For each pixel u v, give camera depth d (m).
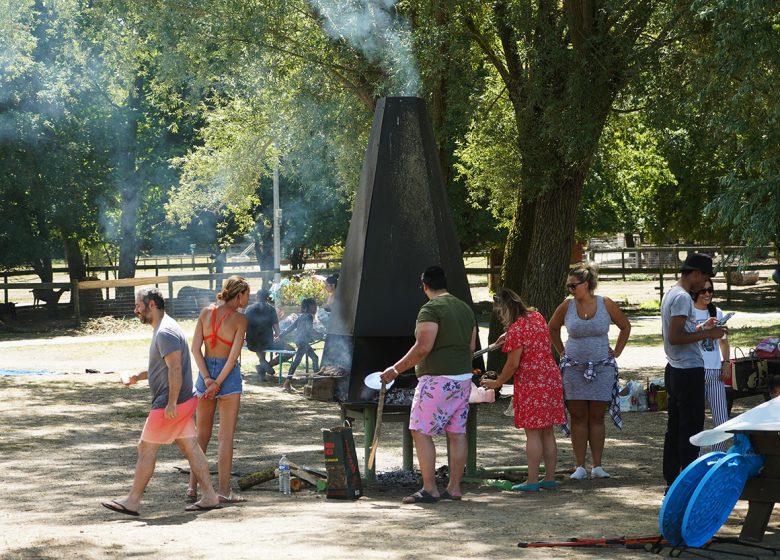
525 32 14.72
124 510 7.41
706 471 5.95
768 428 5.88
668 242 48.34
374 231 9.05
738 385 9.86
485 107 17.73
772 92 12.05
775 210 11.60
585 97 14.55
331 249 41.22
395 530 6.66
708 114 13.81
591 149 15.04
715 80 12.48
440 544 6.15
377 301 8.96
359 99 17.03
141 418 13.84
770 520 6.88
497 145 18.56
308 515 7.38
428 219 9.12
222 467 8.09
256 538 6.45
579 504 7.63
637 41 16.14
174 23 15.80
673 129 16.59
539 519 7.01
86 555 5.89
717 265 12.17
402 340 9.38
